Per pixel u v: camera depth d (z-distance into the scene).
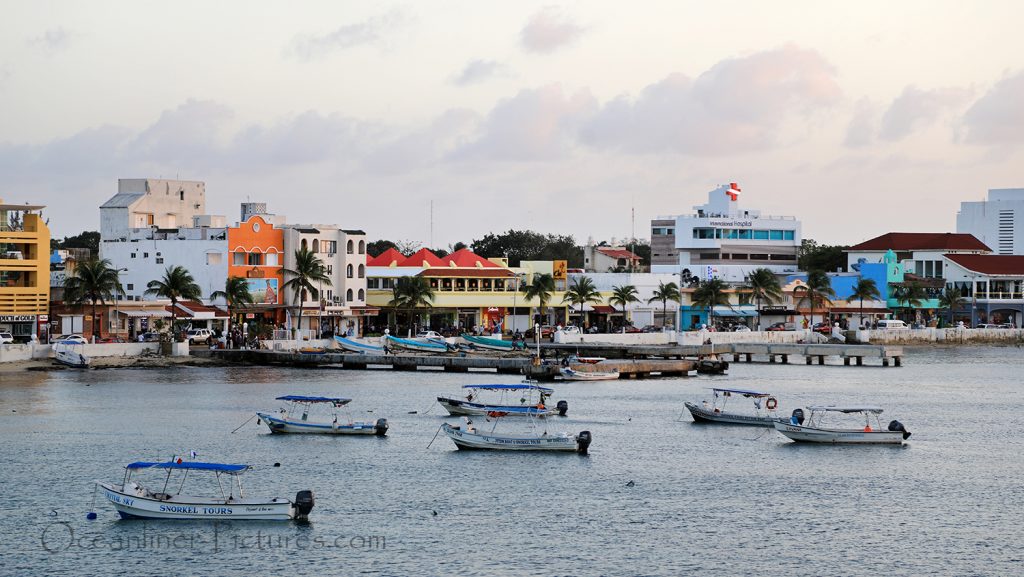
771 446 95.19
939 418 113.50
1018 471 86.44
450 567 61.91
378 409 111.81
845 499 77.25
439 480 80.25
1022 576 62.16
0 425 98.12
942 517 73.12
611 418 108.88
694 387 136.75
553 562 63.00
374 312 192.88
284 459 86.06
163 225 198.88
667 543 66.75
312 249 184.50
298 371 147.25
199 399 115.56
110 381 129.38
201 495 74.81
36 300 149.12
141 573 60.22
